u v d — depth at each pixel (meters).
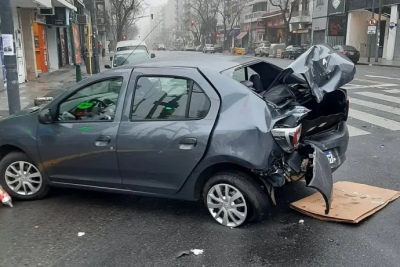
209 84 3.91
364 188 4.80
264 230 3.88
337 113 4.62
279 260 3.37
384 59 33.06
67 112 4.50
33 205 4.68
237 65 4.29
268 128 3.63
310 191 4.77
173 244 3.68
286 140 3.64
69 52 31.45
